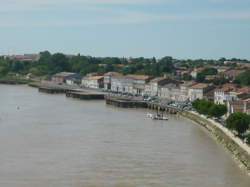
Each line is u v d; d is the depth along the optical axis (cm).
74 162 14700
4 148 16388
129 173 13625
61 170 13812
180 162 14950
